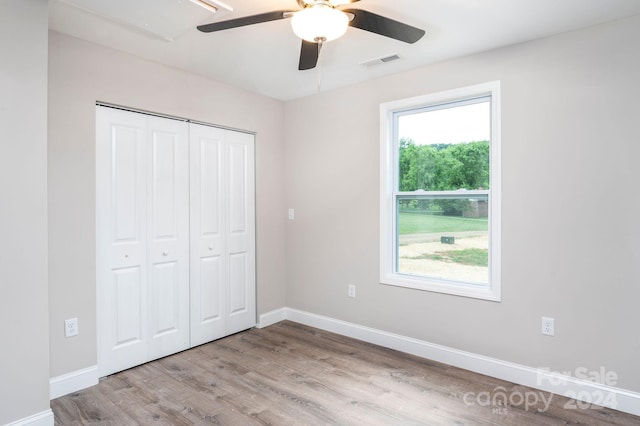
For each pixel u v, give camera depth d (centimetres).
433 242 314
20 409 194
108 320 272
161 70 298
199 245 332
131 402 236
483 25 232
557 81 244
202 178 334
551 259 248
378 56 282
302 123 392
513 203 262
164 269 306
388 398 241
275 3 207
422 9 213
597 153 231
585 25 232
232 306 362
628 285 222
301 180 394
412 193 322
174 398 241
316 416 221
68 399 239
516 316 262
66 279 246
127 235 282
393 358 305
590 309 235
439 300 298
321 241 378
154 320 300
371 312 341
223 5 209
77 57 251
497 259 268
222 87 344
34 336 198
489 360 273
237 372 279
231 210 360
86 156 256
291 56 283
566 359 243
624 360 224
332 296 370
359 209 347
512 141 261
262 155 386
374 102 334
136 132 288
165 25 231
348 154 354
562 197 243
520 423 213
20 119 193
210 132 340
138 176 289
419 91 305
